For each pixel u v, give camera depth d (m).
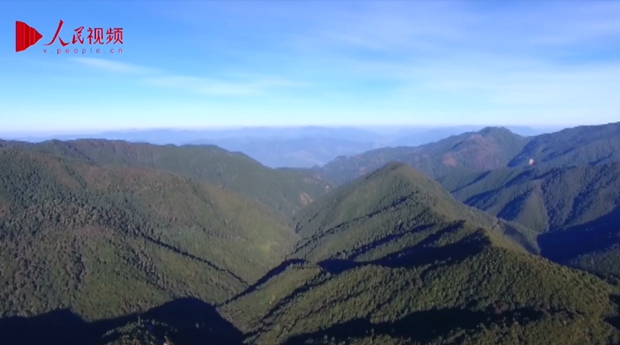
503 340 134.12
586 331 136.75
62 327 178.12
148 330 156.88
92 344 149.62
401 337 150.75
